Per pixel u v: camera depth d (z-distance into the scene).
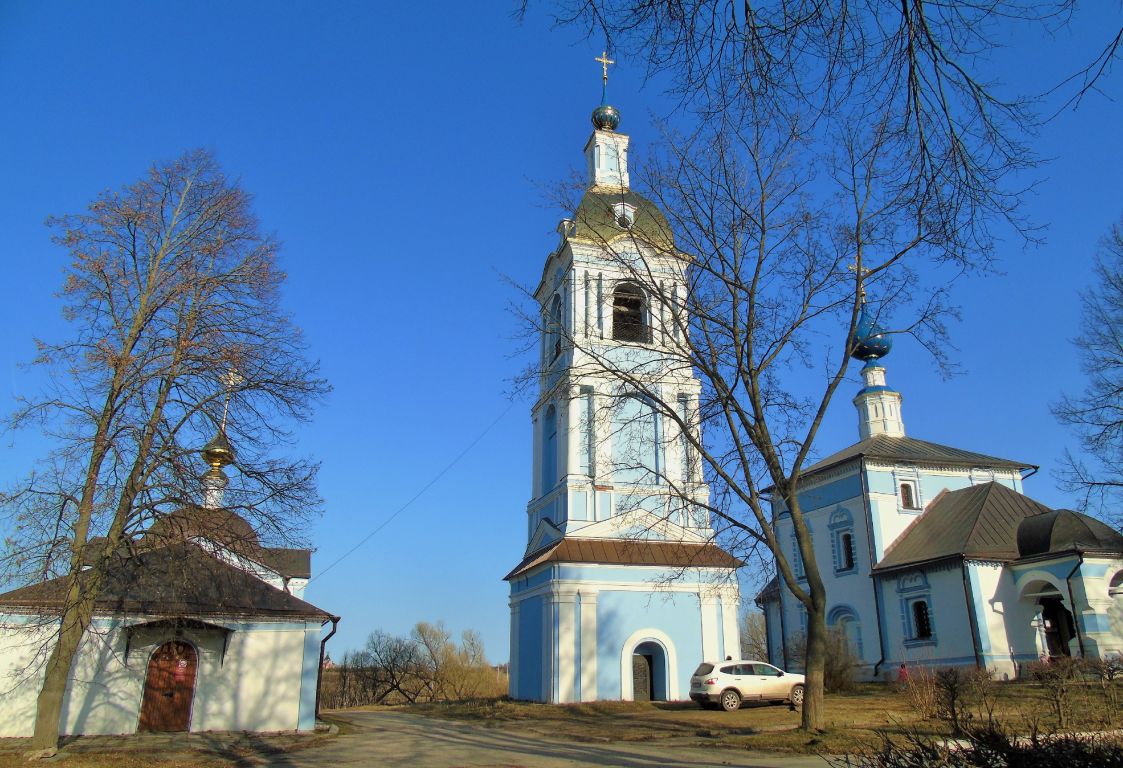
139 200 20.61
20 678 21.06
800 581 40.41
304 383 21.16
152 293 20.30
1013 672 30.12
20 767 16.31
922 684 21.27
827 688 30.42
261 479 20.53
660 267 25.34
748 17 6.15
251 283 21.06
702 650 30.67
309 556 37.97
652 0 6.11
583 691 29.20
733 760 15.12
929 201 7.03
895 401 43.00
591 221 33.50
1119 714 17.53
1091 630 28.17
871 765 6.77
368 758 17.55
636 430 32.28
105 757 17.62
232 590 24.05
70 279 19.27
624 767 14.84
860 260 18.50
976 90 6.23
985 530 32.94
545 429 36.84
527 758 16.80
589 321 32.88
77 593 18.20
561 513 32.44
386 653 71.56
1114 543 30.22
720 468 18.69
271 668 23.59
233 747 19.86
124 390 19.25
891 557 36.09
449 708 35.69
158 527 19.58
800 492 41.59
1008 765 6.11
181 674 22.91
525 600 33.47
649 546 31.55
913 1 5.91
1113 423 25.47
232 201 21.42
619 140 38.56
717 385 18.67
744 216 18.84
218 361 19.66
